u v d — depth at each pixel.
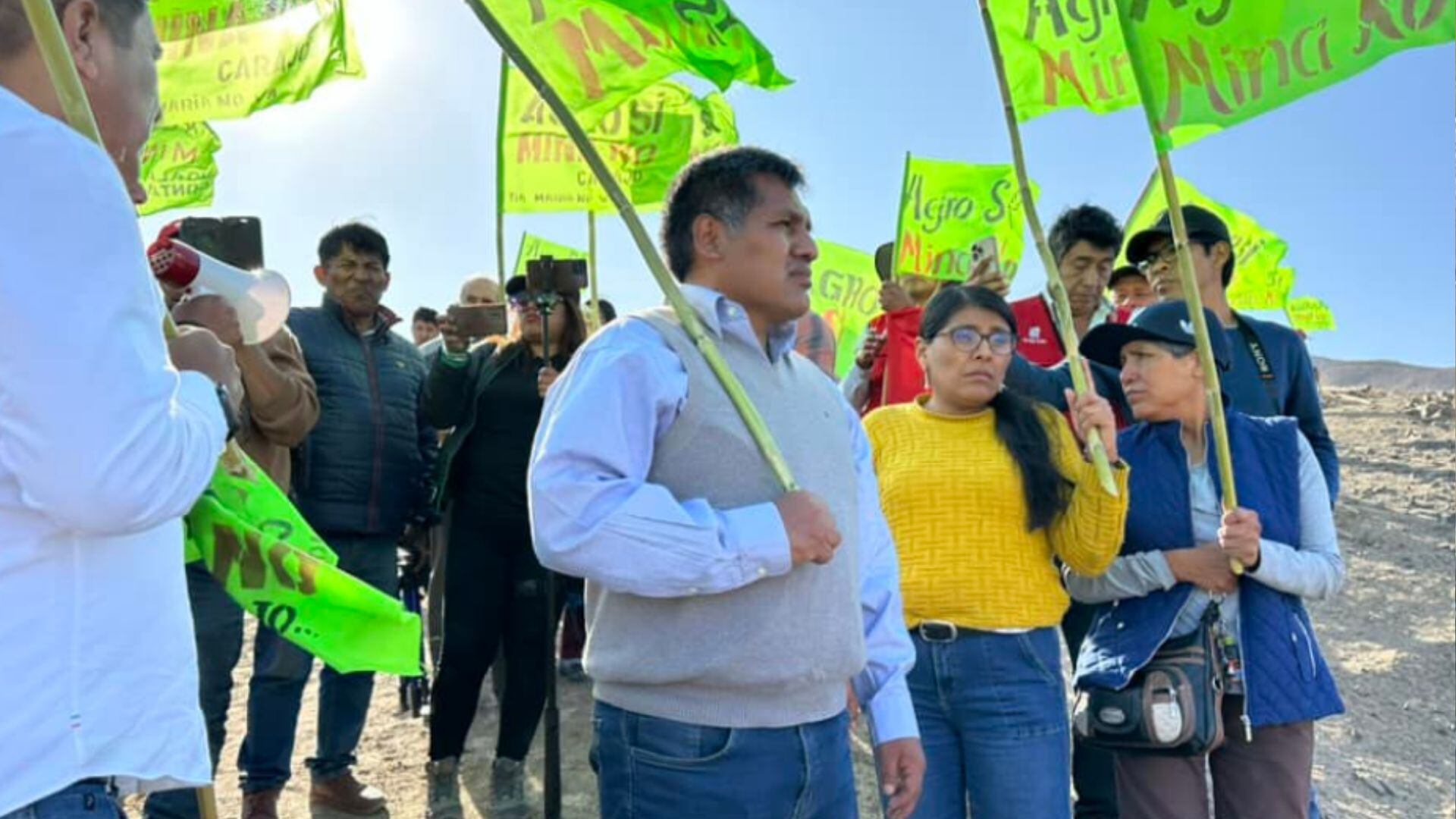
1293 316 13.85
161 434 1.31
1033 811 2.98
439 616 5.87
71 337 1.23
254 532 1.75
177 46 3.68
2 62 1.40
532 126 5.36
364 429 4.34
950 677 3.05
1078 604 4.40
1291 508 3.10
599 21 2.81
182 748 1.44
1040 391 3.98
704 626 2.03
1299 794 2.99
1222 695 2.97
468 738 5.47
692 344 2.14
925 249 5.02
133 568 1.40
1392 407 19.97
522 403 4.59
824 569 2.14
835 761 2.18
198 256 2.10
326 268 4.45
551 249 9.38
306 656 4.05
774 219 2.21
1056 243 4.74
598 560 1.94
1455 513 11.53
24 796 1.26
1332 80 2.74
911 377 4.42
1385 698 6.55
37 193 1.25
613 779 2.14
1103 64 3.96
